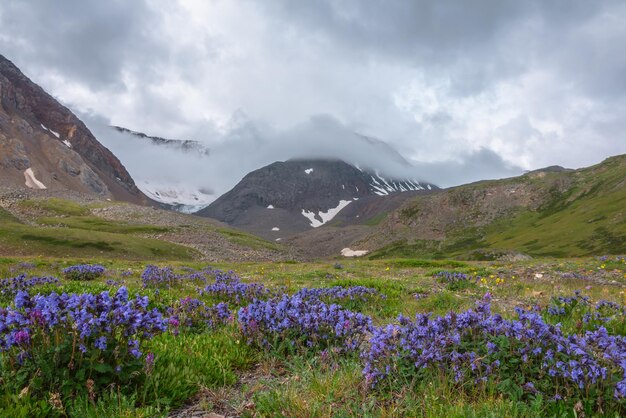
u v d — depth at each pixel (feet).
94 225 494.18
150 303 35.17
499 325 19.44
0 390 15.15
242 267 127.54
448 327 19.86
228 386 19.56
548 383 16.14
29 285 42.63
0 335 16.07
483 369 17.44
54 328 16.69
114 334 17.04
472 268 97.86
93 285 46.03
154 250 334.03
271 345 22.90
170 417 16.34
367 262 146.20
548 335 17.98
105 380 16.26
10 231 287.69
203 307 30.81
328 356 21.57
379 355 18.69
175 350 21.54
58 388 15.53
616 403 14.79
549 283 65.82
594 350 18.01
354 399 16.75
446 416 14.53
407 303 43.39
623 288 59.93
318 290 42.78
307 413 15.30
